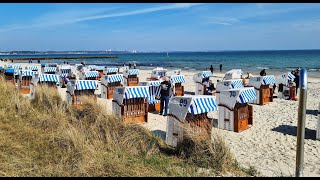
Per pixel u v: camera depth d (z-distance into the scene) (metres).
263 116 13.05
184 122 7.80
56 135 6.23
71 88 13.08
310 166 7.12
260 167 6.89
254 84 16.27
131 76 24.98
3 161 4.74
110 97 17.86
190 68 57.25
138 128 7.86
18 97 9.13
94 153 5.47
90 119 8.02
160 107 12.96
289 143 8.98
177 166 6.04
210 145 6.58
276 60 92.38
